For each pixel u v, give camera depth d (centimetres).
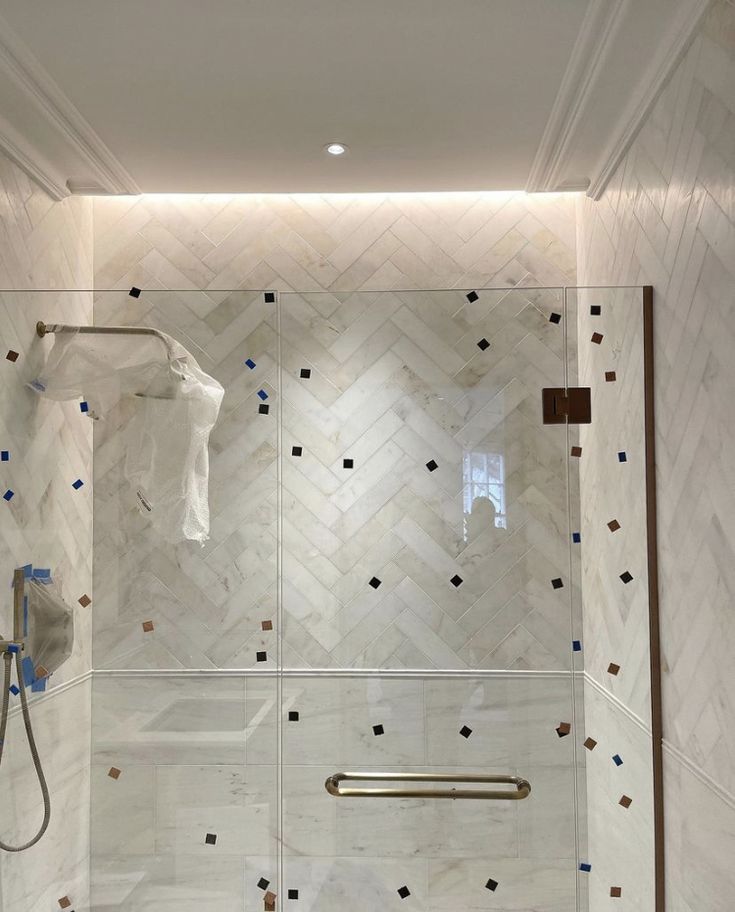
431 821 221
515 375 226
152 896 221
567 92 232
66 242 292
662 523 217
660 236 216
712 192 178
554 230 318
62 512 228
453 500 225
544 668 223
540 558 224
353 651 224
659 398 219
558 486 225
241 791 222
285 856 221
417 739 223
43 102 233
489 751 222
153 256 320
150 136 262
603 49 207
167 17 198
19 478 229
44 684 226
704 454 184
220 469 226
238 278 319
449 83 230
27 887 222
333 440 226
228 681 224
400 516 225
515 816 221
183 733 224
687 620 197
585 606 223
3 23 199
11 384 230
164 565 226
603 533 223
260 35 206
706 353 182
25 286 257
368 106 244
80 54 214
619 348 225
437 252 318
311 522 225
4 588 228
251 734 223
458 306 227
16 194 252
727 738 172
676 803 206
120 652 225
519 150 274
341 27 203
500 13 198
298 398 227
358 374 227
